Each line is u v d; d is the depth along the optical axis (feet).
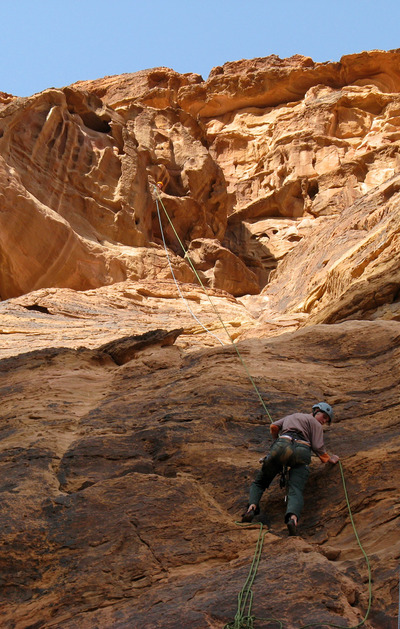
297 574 17.80
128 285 72.28
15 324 58.03
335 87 146.41
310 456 21.20
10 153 82.53
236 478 22.98
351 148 126.21
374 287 41.63
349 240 71.56
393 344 29.91
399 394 25.84
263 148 137.90
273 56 155.74
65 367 34.73
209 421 25.55
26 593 18.76
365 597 17.40
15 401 30.71
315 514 21.13
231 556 19.34
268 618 16.62
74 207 86.33
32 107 87.30
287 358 30.50
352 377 28.37
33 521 20.71
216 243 98.48
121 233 87.61
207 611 17.02
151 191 96.78
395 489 20.84
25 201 76.54
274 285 89.97
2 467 24.26
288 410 26.16
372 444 23.22
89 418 27.86
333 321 42.96
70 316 62.90
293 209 122.21
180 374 30.35
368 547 19.27
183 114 114.32
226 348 31.73
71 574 19.01
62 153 88.58
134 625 16.98
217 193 109.09
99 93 165.58
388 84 142.31
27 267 76.38
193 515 20.72
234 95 149.89
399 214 54.34
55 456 24.66
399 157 117.70
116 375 33.12
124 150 95.20
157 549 19.53
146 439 25.30
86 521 20.56
